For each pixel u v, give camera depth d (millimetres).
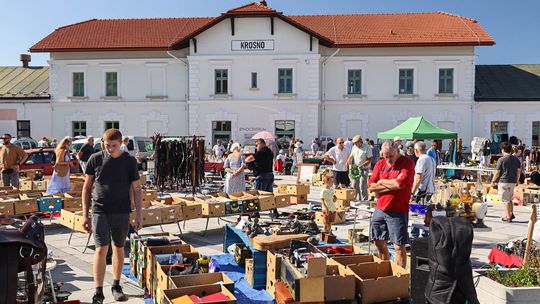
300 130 28781
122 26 32812
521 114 28906
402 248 6320
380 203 6520
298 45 28672
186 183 17484
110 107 30203
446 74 29000
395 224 6340
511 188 11398
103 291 6176
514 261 6680
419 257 4883
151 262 5984
